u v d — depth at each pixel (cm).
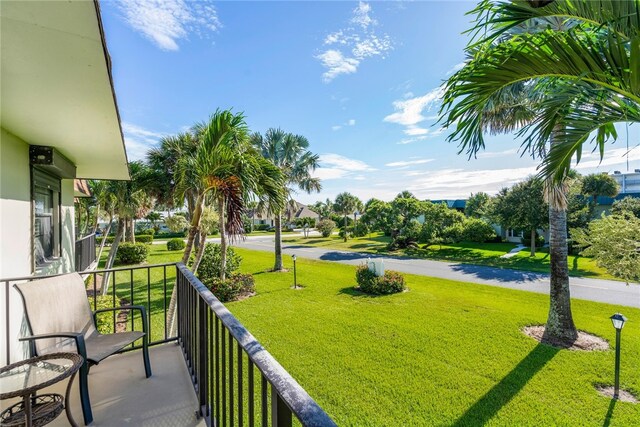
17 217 299
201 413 180
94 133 294
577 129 247
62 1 109
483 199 2577
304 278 1106
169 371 241
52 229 446
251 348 93
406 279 1101
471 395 385
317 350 510
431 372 439
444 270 1288
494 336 569
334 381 415
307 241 2662
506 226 1692
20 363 165
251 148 595
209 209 982
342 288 955
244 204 485
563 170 283
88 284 838
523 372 441
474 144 246
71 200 583
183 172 565
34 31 128
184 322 269
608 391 398
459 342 542
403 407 361
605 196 1664
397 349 514
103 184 964
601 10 171
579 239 645
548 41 189
